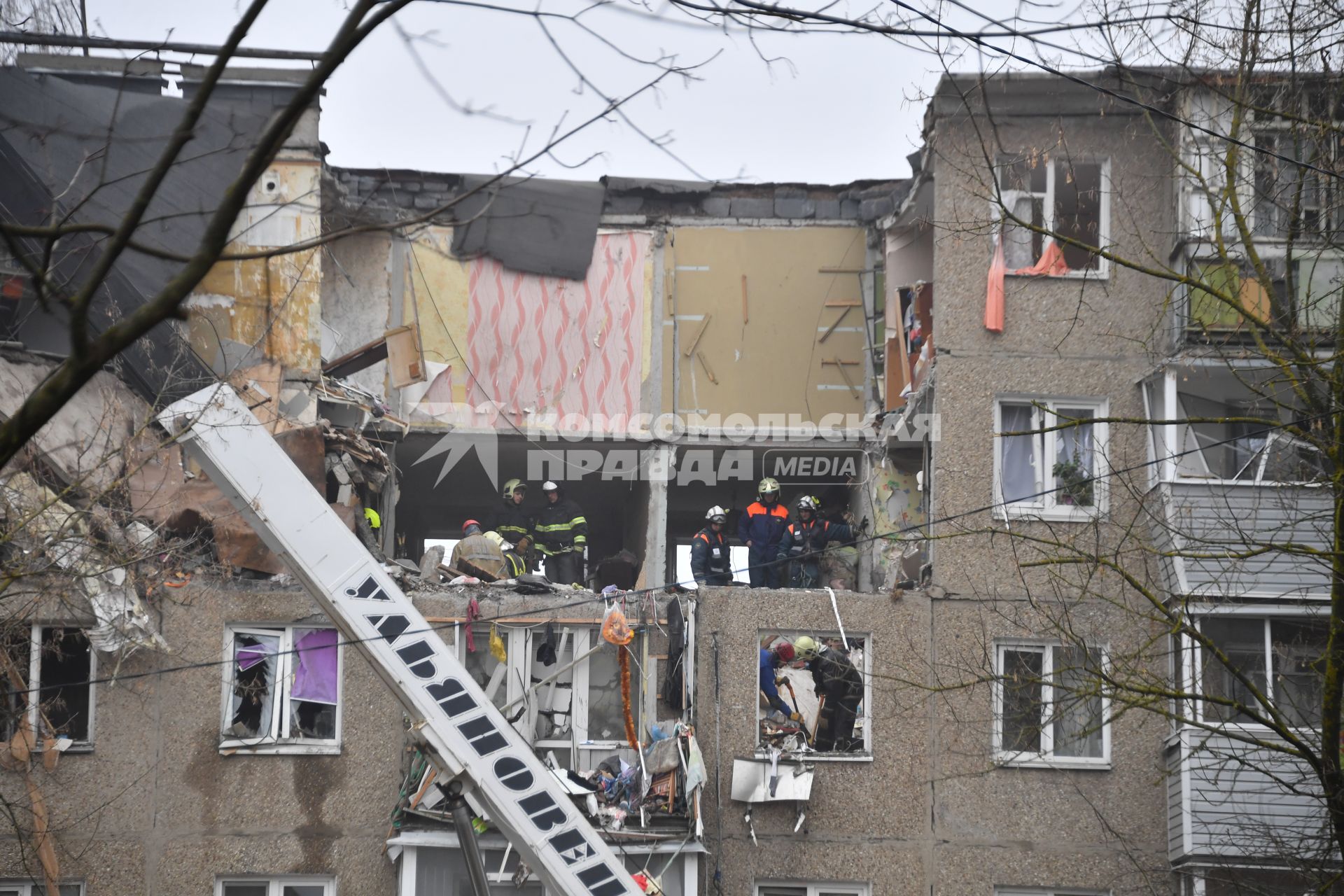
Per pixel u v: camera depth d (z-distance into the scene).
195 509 58.62
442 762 42.31
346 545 42.56
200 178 64.06
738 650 59.69
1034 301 63.38
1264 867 53.19
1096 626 59.62
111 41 26.77
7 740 55.69
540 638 59.62
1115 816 58.41
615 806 56.12
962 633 60.16
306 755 57.47
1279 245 56.69
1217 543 44.16
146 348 61.03
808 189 75.50
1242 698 58.31
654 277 74.69
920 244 73.38
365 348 68.75
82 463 56.03
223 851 56.34
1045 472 62.19
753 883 57.53
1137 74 43.53
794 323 74.69
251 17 17.61
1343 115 44.69
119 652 55.94
